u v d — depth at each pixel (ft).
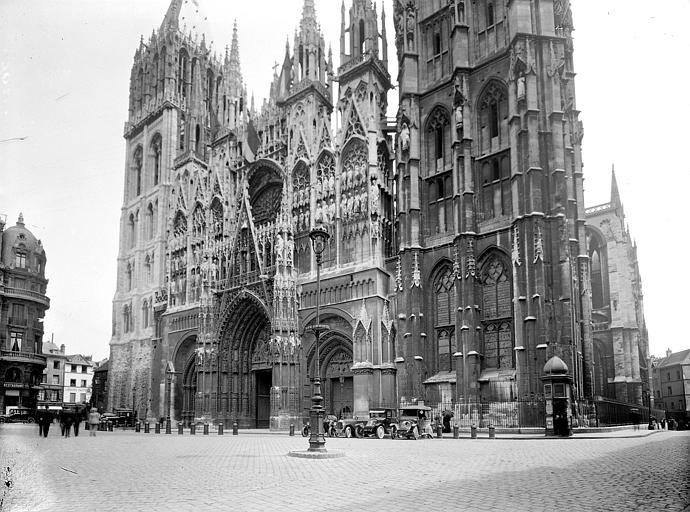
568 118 189.88
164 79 326.85
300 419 210.38
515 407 158.61
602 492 48.55
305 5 253.44
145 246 317.63
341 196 219.82
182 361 273.33
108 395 312.29
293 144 241.14
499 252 175.73
